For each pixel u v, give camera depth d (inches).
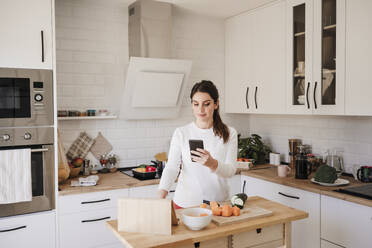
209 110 81.0
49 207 105.0
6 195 97.1
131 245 55.6
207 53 156.6
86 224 110.0
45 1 102.2
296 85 123.0
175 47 148.7
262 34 136.9
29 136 101.5
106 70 134.5
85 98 130.9
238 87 151.6
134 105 132.0
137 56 128.0
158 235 59.9
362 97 100.6
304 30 118.7
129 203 62.1
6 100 98.1
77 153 130.6
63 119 123.0
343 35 105.5
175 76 131.0
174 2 129.9
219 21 158.7
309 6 116.2
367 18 98.7
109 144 136.9
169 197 123.7
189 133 85.1
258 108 140.1
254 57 141.6
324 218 101.3
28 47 100.4
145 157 144.8
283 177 121.0
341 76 106.4
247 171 133.2
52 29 103.5
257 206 76.3
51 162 105.3
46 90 103.6
